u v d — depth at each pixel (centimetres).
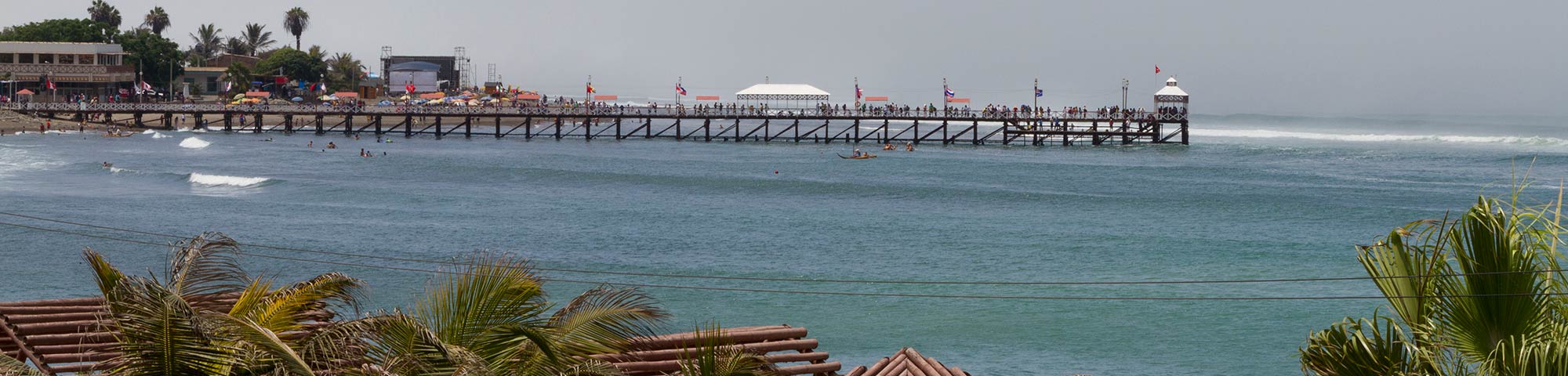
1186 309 8438
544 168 19262
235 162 19838
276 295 2461
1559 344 2181
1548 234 2362
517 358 2275
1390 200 15712
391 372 2136
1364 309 8288
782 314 8262
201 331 2070
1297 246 11400
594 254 10738
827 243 11475
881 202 15200
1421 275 2389
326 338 2200
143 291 2081
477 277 2350
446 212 13662
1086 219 13475
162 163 19350
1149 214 13938
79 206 13438
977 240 11644
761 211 14088
